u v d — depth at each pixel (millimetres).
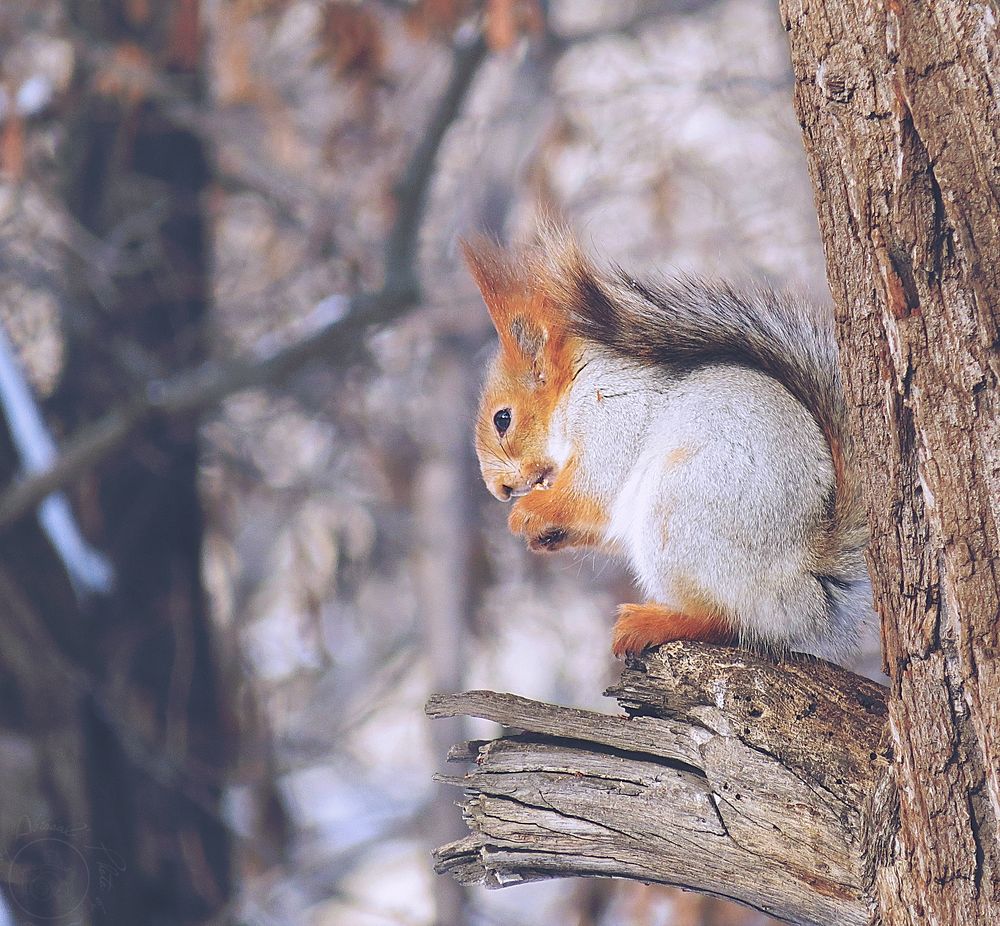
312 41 14500
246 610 17953
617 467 5988
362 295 11445
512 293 6621
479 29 11281
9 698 11234
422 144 11430
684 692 4879
